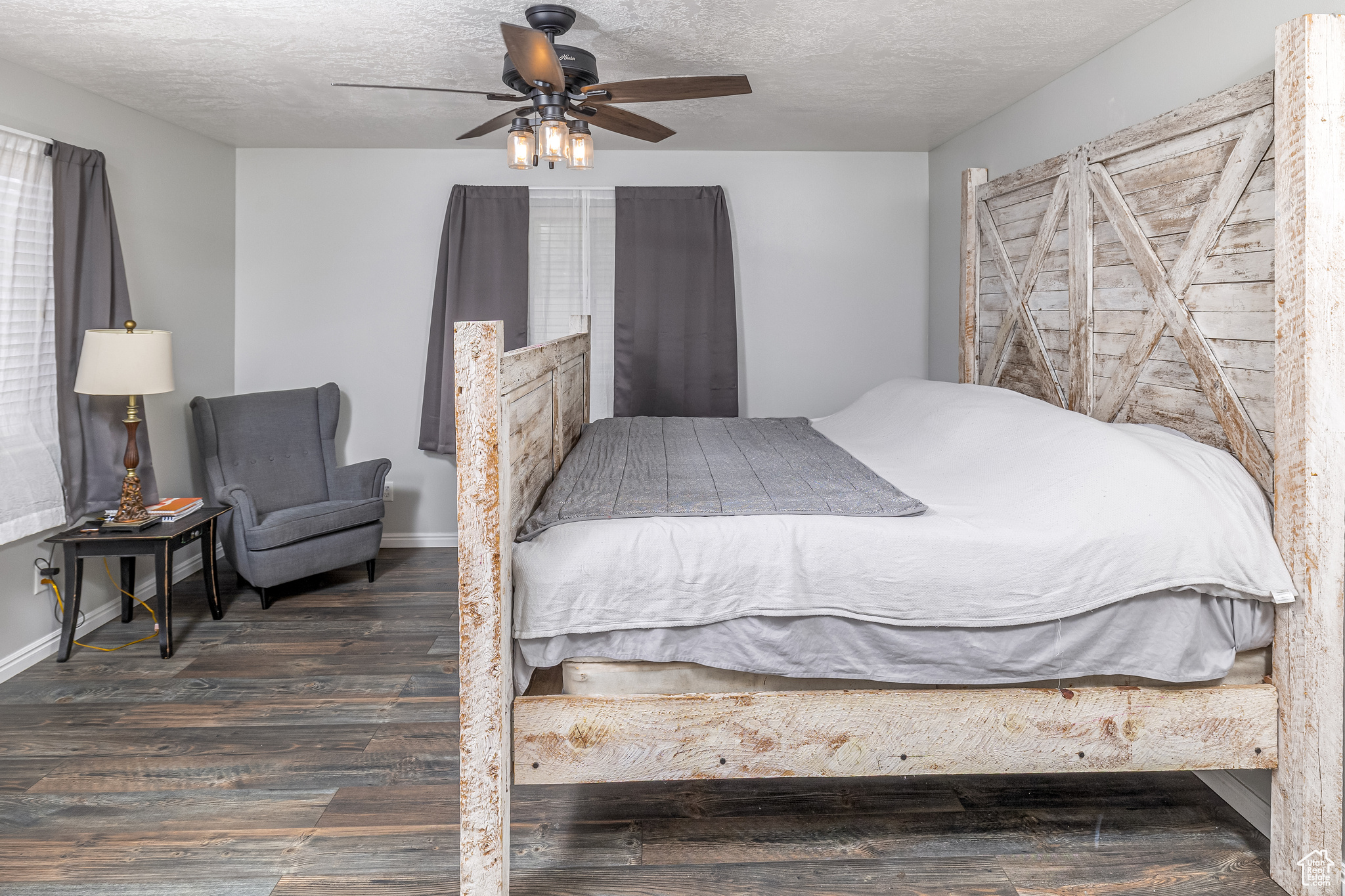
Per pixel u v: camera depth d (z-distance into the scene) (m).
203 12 2.53
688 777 1.79
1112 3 2.45
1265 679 1.90
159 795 2.20
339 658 3.14
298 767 2.35
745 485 2.27
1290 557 1.82
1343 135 1.76
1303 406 1.78
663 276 4.59
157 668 3.04
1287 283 1.81
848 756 1.81
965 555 1.81
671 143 4.41
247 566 3.64
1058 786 2.31
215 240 4.42
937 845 2.03
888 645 1.82
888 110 3.70
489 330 1.53
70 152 3.20
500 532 1.59
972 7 2.48
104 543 3.07
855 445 3.14
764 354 4.75
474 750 1.63
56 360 3.18
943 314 4.45
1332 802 1.79
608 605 1.75
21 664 2.99
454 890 1.83
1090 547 1.81
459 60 3.01
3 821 2.08
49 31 2.70
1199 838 2.06
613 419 3.78
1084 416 2.33
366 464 4.25
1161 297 2.40
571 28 2.66
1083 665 1.84
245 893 1.82
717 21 2.60
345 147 4.57
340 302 4.68
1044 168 3.10
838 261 4.70
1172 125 2.33
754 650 1.80
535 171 4.62
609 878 1.89
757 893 1.84
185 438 4.14
